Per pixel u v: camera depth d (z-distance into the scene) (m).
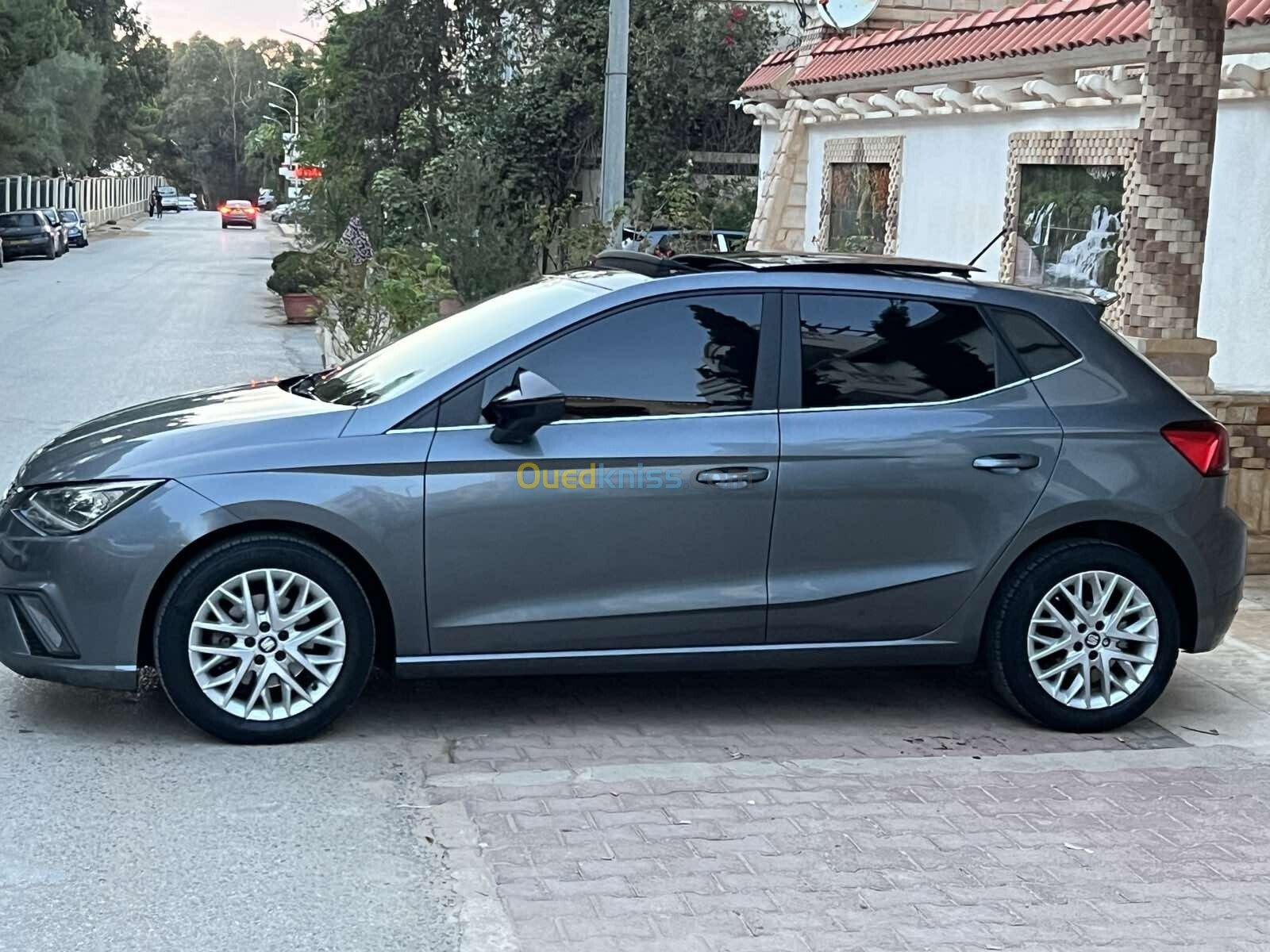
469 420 5.62
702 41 26.36
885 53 14.71
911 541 5.86
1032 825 5.08
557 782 5.31
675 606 5.73
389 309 13.83
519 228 22.09
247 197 184.00
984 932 4.24
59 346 21.31
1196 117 8.48
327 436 5.54
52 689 6.22
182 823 4.86
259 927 4.15
